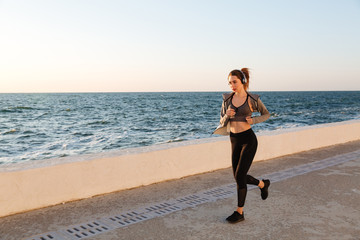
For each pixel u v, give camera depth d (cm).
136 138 2300
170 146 479
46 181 356
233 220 319
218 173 507
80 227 307
